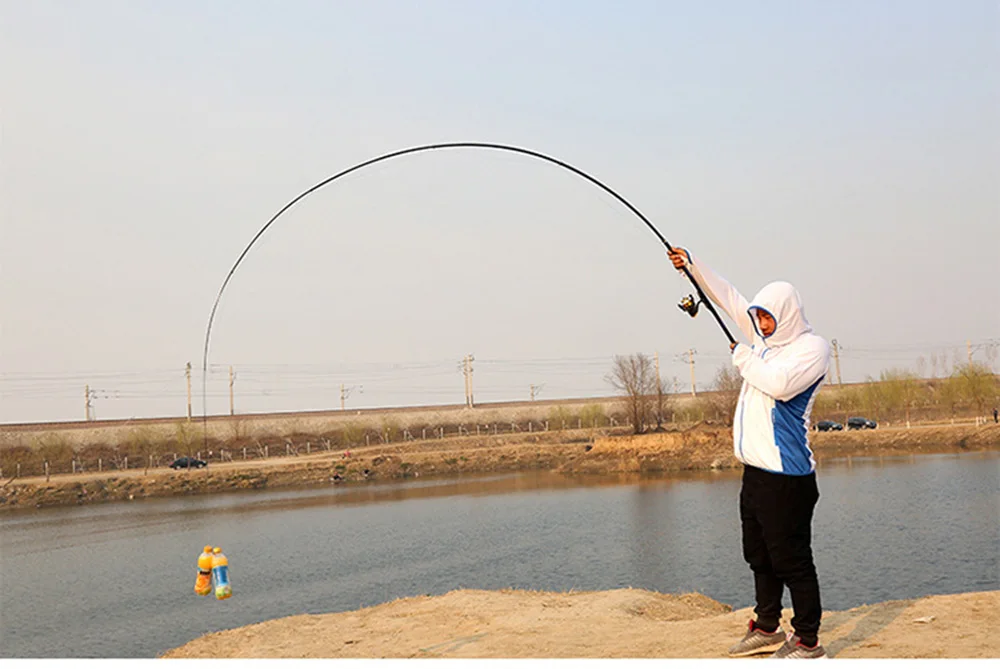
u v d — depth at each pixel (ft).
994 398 297.53
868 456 234.17
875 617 25.23
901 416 324.39
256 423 360.89
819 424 291.58
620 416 382.22
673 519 143.23
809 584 19.89
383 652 28.66
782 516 19.84
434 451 316.40
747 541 21.47
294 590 102.37
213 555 25.90
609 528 137.28
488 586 97.25
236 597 100.01
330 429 368.07
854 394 338.75
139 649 78.23
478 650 26.84
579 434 338.54
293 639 32.63
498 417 394.52
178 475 254.06
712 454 243.19
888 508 136.36
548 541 127.95
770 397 19.95
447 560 117.39
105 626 88.63
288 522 169.37
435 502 193.47
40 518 196.54
